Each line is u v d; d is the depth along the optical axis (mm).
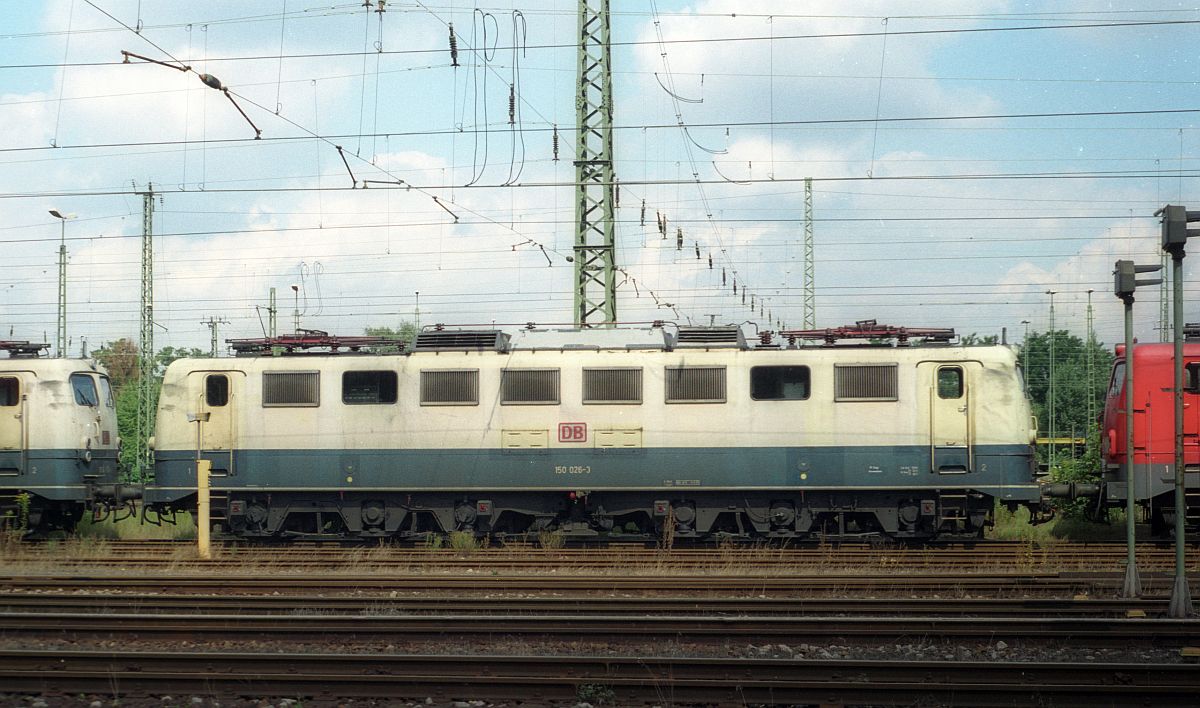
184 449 23281
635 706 10289
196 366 23391
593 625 13141
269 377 23188
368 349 23719
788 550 21344
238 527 23484
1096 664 10625
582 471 22438
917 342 22453
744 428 22125
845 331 22656
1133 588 15625
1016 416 21578
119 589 17172
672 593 16625
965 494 21734
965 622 12953
